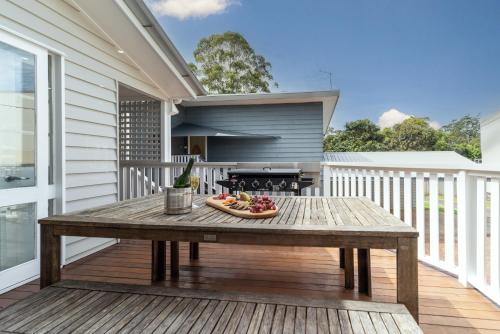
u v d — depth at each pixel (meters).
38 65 3.04
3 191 2.74
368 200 2.69
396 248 1.57
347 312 1.46
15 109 2.86
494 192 2.41
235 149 9.74
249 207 2.10
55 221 1.82
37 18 3.03
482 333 1.99
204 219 1.87
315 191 4.61
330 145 37.03
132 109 6.05
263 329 1.32
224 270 3.03
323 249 3.71
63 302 1.56
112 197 4.24
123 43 4.23
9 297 2.61
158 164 4.98
